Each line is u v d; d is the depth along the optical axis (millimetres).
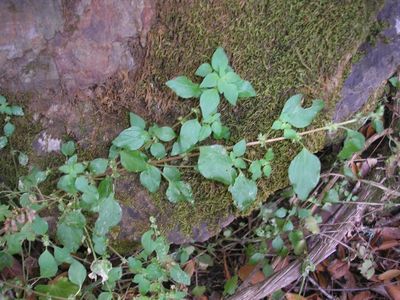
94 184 246
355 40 243
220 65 231
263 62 245
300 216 295
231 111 251
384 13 257
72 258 247
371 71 260
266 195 268
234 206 270
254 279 299
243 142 245
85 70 246
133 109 256
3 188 262
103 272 241
